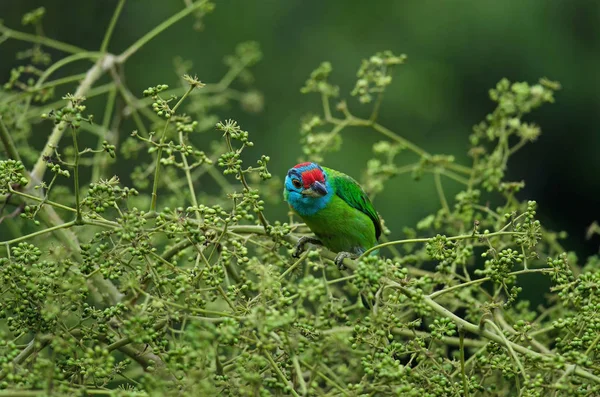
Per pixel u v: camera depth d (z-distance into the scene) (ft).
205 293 26.05
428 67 85.25
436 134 83.51
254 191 26.91
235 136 26.32
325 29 87.15
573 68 84.48
